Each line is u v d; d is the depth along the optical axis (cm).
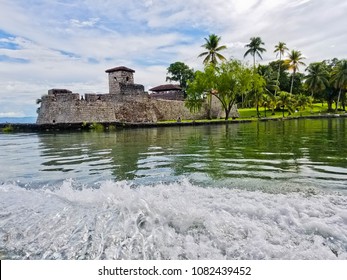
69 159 962
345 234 291
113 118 3809
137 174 689
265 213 342
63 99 3541
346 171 651
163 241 304
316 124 2775
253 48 5456
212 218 335
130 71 4716
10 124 3097
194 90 3944
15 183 637
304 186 527
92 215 378
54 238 333
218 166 752
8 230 359
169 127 3052
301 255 266
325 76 6003
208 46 4838
